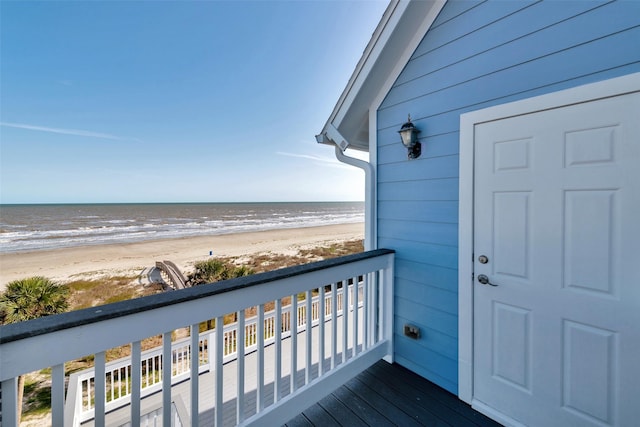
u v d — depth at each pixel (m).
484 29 1.69
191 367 1.18
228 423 3.12
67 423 3.17
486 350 1.71
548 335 1.47
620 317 1.25
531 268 1.52
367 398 1.84
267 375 3.97
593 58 1.31
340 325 5.20
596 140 1.30
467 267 1.78
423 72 2.00
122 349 6.51
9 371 0.78
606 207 1.28
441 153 1.92
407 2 1.82
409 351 2.16
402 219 2.18
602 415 1.31
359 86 2.16
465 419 1.66
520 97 1.55
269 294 1.46
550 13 1.44
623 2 1.23
